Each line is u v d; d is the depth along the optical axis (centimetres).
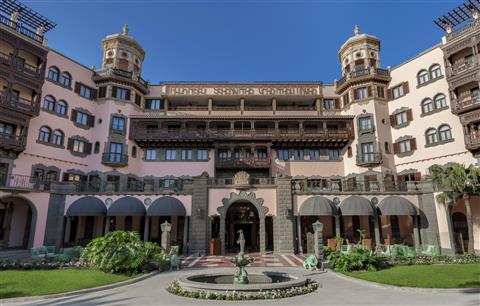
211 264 2377
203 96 4438
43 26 3656
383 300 1230
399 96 4047
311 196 3291
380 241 3488
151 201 3303
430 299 1237
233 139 4069
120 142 4000
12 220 3347
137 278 1697
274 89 4478
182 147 4219
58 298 1299
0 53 3177
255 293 1293
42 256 2283
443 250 3045
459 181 2709
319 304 1175
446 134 3484
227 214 3672
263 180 3362
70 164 3762
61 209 3269
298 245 3153
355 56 4459
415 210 3222
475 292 1351
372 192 3359
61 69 3816
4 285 1467
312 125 4312
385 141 3997
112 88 4147
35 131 3453
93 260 1847
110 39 4419
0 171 3134
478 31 3216
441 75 3600
